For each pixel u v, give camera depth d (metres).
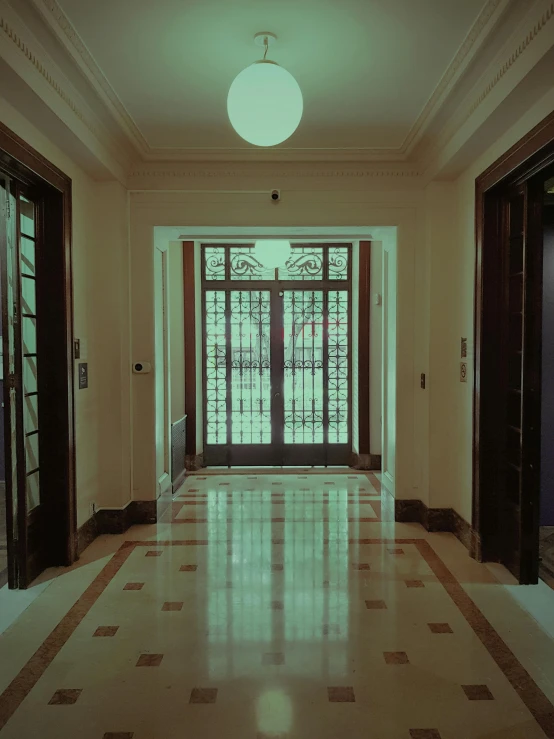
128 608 3.33
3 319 3.50
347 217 4.89
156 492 5.01
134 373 4.94
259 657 2.79
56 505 3.99
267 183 4.86
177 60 3.16
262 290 7.54
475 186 4.12
